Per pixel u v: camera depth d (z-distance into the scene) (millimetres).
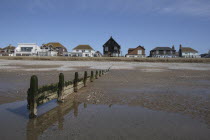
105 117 6688
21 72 24438
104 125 5883
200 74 25609
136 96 10445
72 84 11195
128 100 9422
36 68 32438
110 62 62312
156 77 21109
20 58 71562
